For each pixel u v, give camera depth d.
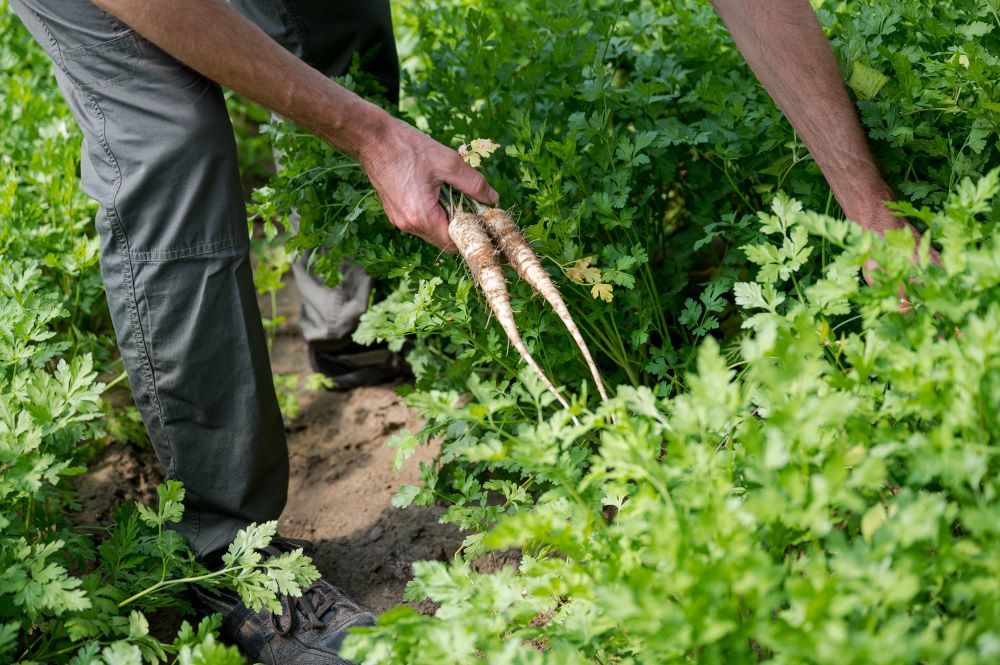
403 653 1.59
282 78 2.15
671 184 2.94
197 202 2.13
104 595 2.05
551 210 2.39
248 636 2.23
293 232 3.21
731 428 1.71
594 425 1.71
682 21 2.93
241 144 4.78
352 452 3.11
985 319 1.52
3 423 2.10
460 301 2.27
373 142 2.27
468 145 2.72
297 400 3.35
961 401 1.49
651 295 2.56
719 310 2.43
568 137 2.50
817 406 1.48
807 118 2.10
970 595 1.36
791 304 2.15
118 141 2.12
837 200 2.37
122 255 2.17
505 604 1.64
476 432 2.55
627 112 2.84
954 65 2.28
